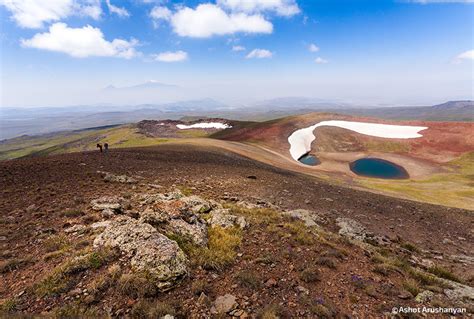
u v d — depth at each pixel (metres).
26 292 7.32
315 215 18.52
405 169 70.25
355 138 94.50
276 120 119.88
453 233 20.81
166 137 143.38
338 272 9.74
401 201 31.42
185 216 12.41
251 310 7.22
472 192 47.84
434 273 11.89
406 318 7.48
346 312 7.50
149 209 11.97
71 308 6.66
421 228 21.05
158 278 7.89
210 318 6.84
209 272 8.91
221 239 11.42
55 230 11.42
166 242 9.31
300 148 86.06
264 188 26.89
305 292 8.24
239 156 53.00
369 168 72.06
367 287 8.67
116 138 157.62
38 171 20.70
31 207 13.63
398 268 10.77
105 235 10.02
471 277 12.12
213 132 143.62
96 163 25.88
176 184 22.89
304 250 11.23
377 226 19.89
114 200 15.35
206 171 30.31
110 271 8.03
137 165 27.73
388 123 106.50
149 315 6.57
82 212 13.38
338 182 49.34
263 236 12.45
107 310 6.74
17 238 10.58
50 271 8.23
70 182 18.83
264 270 9.40
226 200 20.39
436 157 76.25
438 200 42.72
